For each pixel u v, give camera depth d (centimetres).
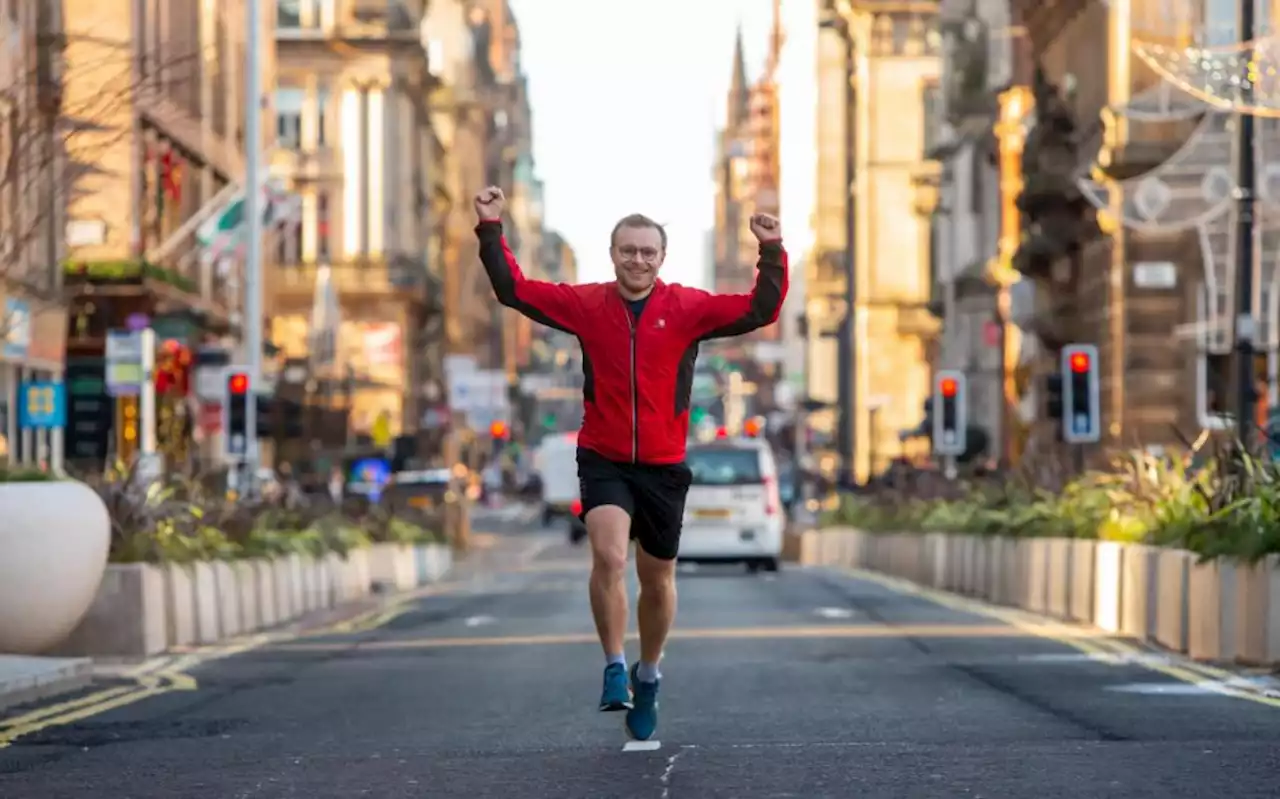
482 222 1285
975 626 2964
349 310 12800
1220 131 5778
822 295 15538
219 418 7294
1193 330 5903
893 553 5291
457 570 6806
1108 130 5872
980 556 3941
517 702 1827
